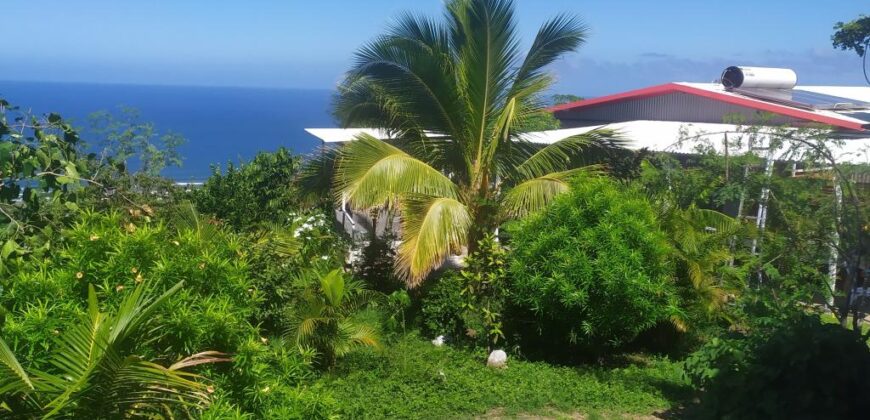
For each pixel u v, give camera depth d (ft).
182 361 13.89
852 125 50.34
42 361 13.74
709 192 35.37
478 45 38.99
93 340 12.37
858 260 26.40
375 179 36.70
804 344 19.01
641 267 30.37
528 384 28.99
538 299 31.12
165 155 54.90
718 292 33.27
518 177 41.39
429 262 34.35
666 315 31.42
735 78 58.90
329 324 27.86
